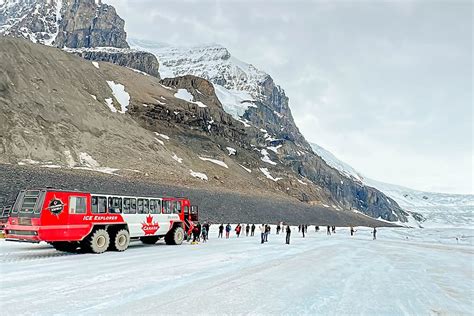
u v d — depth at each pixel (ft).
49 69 296.51
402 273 52.47
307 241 126.21
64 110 265.54
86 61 386.32
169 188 227.81
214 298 30.45
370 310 28.66
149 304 27.55
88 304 27.02
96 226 67.00
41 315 23.95
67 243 67.31
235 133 444.96
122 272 42.98
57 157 222.89
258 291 34.12
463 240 217.15
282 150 549.54
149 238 90.48
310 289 36.32
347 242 131.23
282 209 293.23
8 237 60.54
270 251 78.74
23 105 241.96
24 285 33.76
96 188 186.39
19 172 170.19
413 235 273.54
